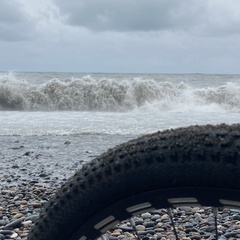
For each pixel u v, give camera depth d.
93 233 1.82
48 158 10.95
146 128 16.17
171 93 26.59
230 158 1.52
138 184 1.66
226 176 1.52
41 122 17.89
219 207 1.61
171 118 19.45
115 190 1.71
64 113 22.50
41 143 13.27
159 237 4.96
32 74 44.59
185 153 1.57
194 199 1.60
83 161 10.51
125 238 4.80
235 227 5.27
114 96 25.95
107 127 16.41
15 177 8.76
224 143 1.54
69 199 1.81
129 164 1.67
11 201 6.86
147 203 1.68
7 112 23.08
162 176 1.61
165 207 1.66
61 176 8.92
